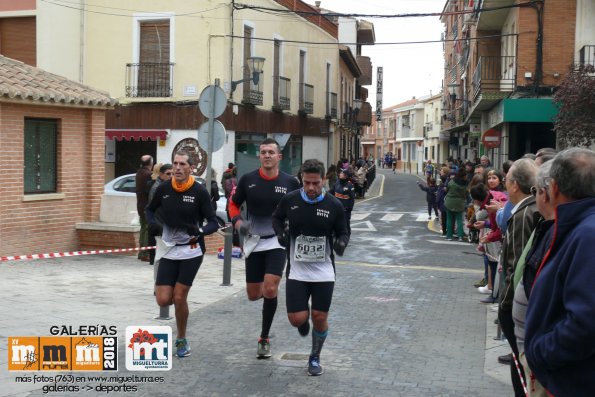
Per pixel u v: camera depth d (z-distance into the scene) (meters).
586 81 16.52
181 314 6.48
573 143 17.09
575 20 19.77
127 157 23.70
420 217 23.73
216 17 22.11
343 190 15.84
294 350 6.89
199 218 6.55
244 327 7.79
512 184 5.57
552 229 3.57
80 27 23.11
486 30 26.75
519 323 3.91
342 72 39.91
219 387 5.75
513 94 20.42
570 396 3.00
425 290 10.38
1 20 22.45
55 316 7.88
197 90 22.23
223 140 10.64
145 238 12.10
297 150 30.58
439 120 66.31
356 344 7.14
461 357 6.71
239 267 12.16
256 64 21.84
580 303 2.83
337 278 11.35
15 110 12.00
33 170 12.64
